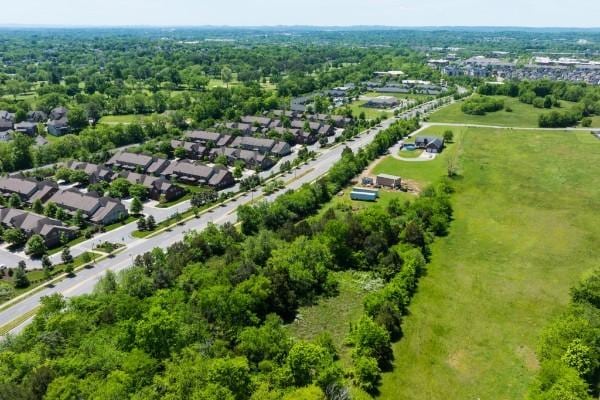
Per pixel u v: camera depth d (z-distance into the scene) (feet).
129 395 187.62
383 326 252.62
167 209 445.78
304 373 209.56
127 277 283.79
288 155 631.15
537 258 347.77
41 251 358.23
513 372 235.40
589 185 497.87
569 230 393.70
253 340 229.86
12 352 215.31
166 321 222.07
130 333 225.56
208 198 457.68
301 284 303.07
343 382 213.05
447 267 335.47
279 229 373.81
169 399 186.39
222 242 346.74
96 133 645.10
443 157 596.29
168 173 530.27
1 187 477.36
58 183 507.71
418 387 226.17
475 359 245.24
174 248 335.06
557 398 190.08
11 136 651.25
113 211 418.31
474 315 281.33
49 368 200.03
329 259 330.13
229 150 600.80
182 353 215.72
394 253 328.70
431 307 288.51
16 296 301.02
